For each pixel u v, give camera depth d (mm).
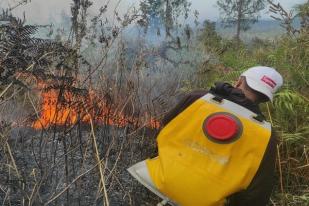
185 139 2584
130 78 3648
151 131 3656
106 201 2893
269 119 3820
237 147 2494
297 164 3793
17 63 2738
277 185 3764
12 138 3494
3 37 2689
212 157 2514
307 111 3879
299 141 3803
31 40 2766
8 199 3006
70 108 3234
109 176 3229
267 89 2701
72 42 3105
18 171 3129
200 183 2500
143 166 2688
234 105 2564
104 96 3422
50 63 2932
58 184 3320
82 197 3326
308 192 3631
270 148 2525
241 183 2482
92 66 3434
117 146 3469
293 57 4391
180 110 2684
